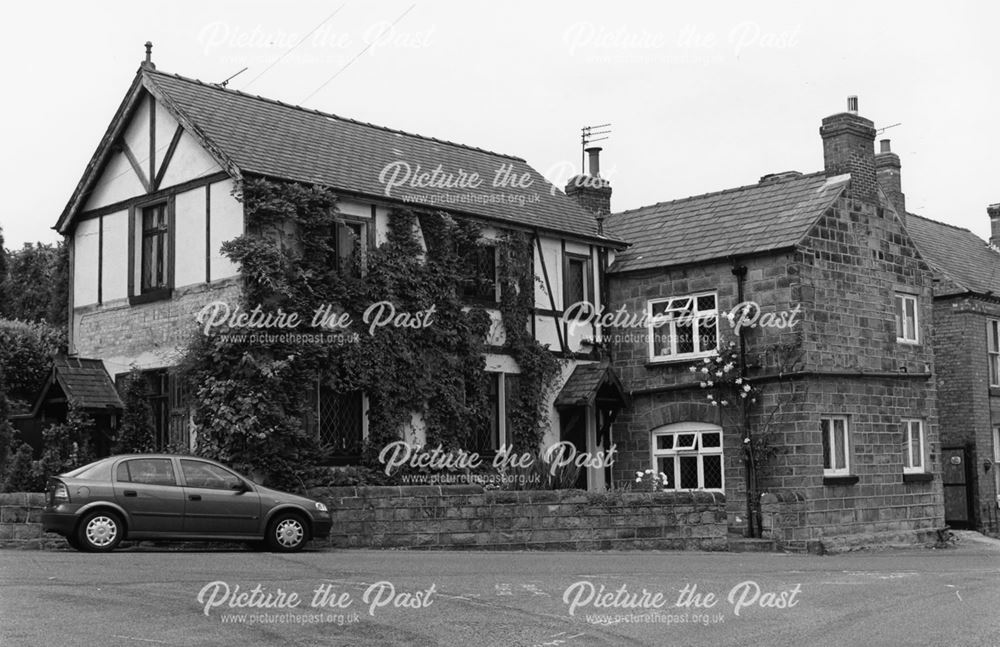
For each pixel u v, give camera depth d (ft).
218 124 74.38
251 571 47.85
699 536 74.28
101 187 80.33
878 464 85.40
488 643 34.01
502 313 82.64
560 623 37.68
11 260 143.23
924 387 91.35
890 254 89.25
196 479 57.67
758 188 92.53
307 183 71.36
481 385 79.77
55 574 45.42
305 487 68.18
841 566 60.39
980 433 103.24
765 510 77.82
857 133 88.33
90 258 80.74
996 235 124.57
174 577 45.06
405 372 75.00
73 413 73.41
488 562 55.31
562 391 85.66
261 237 69.05
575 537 69.97
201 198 72.74
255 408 67.15
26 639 32.73
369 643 33.76
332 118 86.53
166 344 74.08
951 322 104.78
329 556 56.24
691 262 85.51
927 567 60.64
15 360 90.79
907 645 34.27
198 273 72.38
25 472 71.82
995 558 70.38
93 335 79.61
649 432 87.40
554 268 87.15
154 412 75.10
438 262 78.28
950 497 103.40
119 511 55.52
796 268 80.53
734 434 82.48
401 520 65.67
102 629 34.37
